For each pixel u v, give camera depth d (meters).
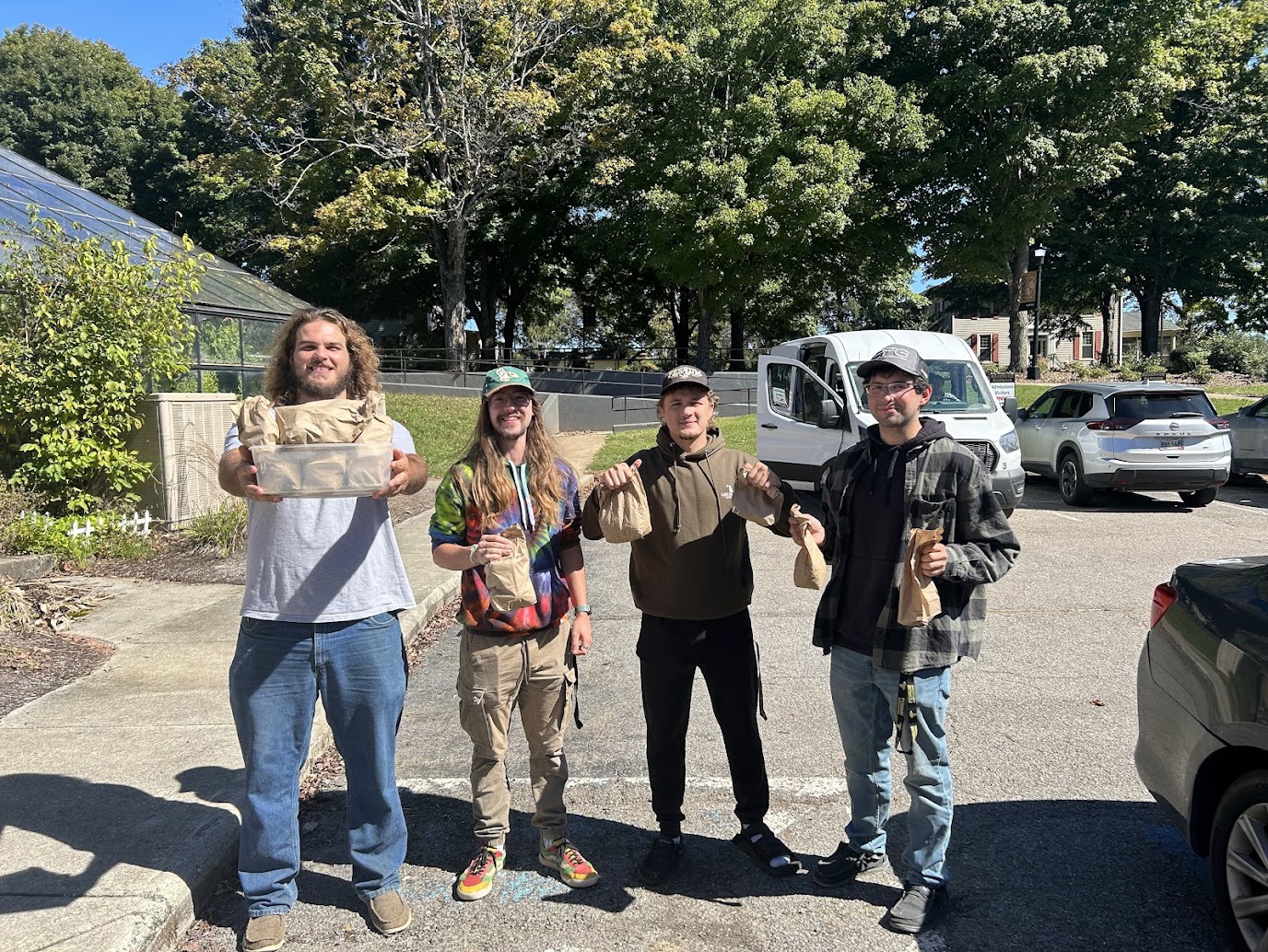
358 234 27.73
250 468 2.57
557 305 38.56
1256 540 9.57
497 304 39.66
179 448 9.15
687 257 25.31
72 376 8.34
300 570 2.80
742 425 20.30
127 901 2.89
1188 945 2.82
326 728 4.51
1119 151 27.58
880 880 3.25
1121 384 12.03
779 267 28.58
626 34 24.47
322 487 2.56
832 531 3.18
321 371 2.85
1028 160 24.66
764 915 3.04
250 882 2.86
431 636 6.50
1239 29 29.38
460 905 3.13
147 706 4.68
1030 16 24.11
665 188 25.86
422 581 7.63
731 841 3.55
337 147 26.41
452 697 5.29
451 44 25.41
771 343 40.47
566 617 3.28
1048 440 12.72
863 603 3.03
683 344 37.53
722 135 24.81
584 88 24.78
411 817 3.81
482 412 3.19
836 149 24.12
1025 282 28.22
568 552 3.31
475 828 3.23
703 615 3.17
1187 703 2.95
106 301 8.41
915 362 2.95
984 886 3.18
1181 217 32.66
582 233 31.16
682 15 25.83
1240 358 32.03
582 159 28.73
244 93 26.53
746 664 3.27
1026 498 12.90
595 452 17.59
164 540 8.82
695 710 5.01
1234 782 2.70
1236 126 31.16
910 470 2.95
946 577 2.82
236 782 3.78
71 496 8.46
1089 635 6.26
